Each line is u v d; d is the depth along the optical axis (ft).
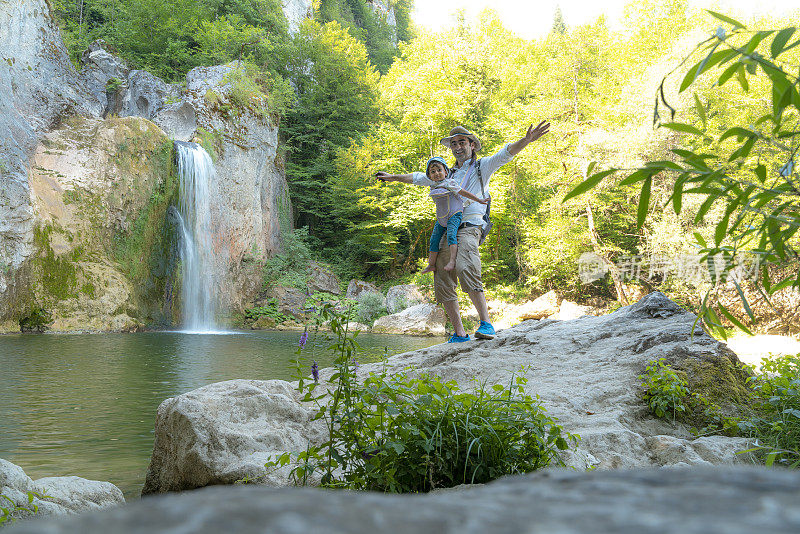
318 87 124.36
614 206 95.86
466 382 13.65
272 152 101.19
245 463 9.52
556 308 93.45
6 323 58.49
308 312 8.46
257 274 95.14
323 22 175.83
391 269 117.50
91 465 13.43
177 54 113.09
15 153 62.28
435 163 16.30
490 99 118.32
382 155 119.75
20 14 69.72
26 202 60.70
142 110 93.09
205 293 85.97
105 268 69.05
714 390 11.89
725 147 62.95
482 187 16.58
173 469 10.25
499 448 7.99
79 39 108.37
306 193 121.39
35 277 61.87
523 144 15.81
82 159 71.41
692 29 94.68
